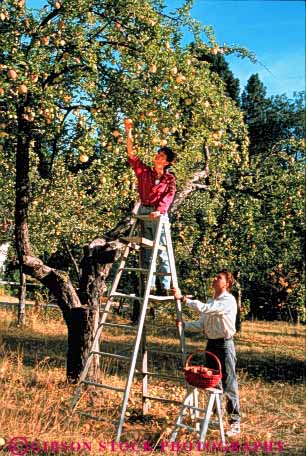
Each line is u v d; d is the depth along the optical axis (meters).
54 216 12.90
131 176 7.11
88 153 6.30
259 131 33.47
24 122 6.87
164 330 15.74
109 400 6.70
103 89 6.59
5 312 16.20
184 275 14.13
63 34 6.17
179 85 6.35
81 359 7.27
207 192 11.30
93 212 13.38
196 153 7.42
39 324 14.41
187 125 7.02
